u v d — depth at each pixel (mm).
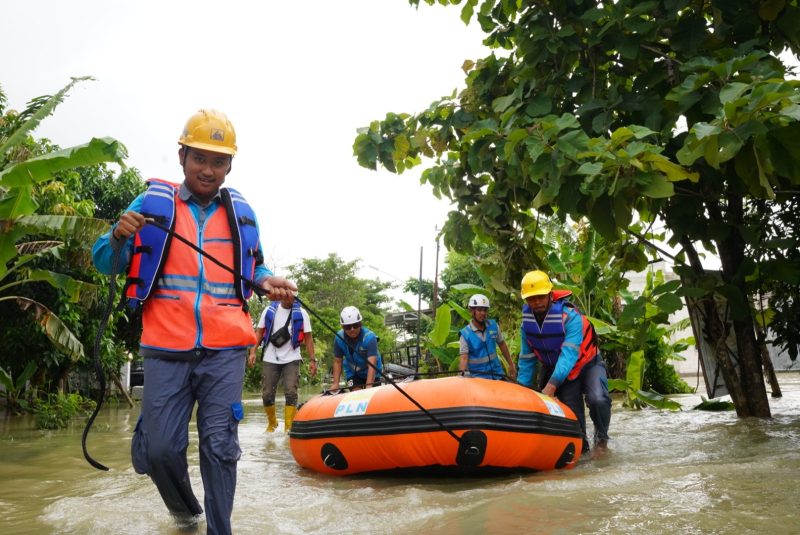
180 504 3076
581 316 6059
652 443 6430
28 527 3420
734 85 4531
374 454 4801
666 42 6957
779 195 7270
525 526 2992
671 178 5008
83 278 12383
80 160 6531
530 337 6156
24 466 5844
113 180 17156
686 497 3486
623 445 6387
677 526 2904
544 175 5500
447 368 13117
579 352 5984
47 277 9188
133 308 2953
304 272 46812
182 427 2945
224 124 3068
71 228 7793
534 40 6340
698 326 9047
